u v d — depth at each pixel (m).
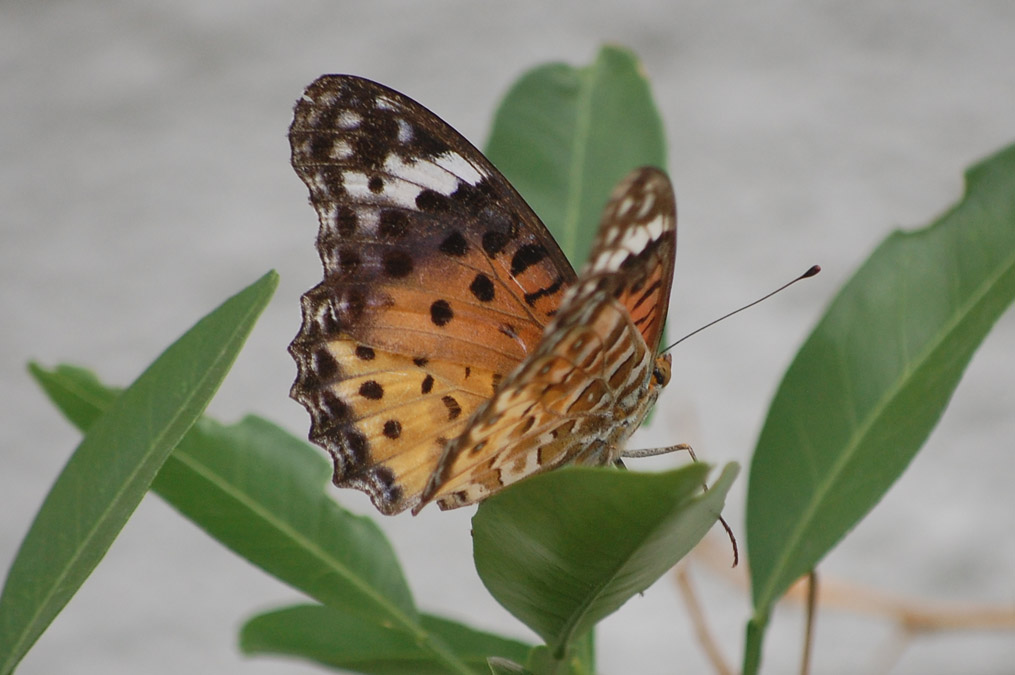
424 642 0.90
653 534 0.87
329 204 0.90
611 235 0.88
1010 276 0.90
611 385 0.90
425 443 0.90
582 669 0.90
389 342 0.90
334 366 0.90
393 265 0.90
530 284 0.90
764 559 0.90
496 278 0.90
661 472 0.87
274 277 0.88
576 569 0.88
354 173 0.90
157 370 0.88
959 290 0.90
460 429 0.90
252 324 0.88
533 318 0.90
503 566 0.88
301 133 0.90
